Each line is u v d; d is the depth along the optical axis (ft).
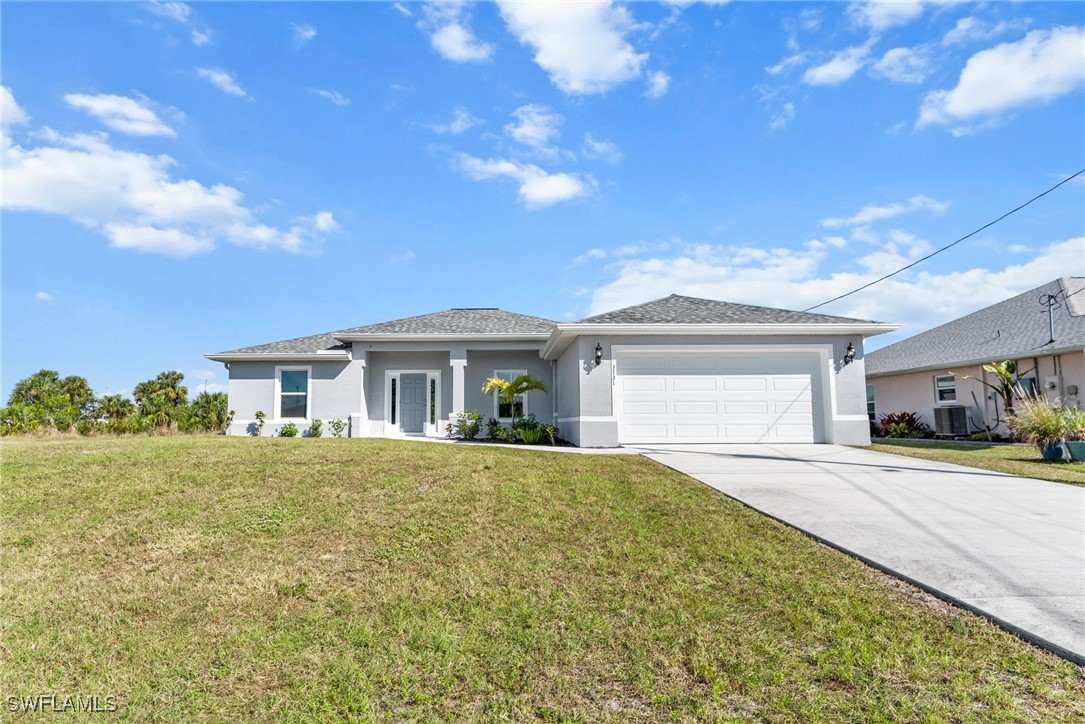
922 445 52.85
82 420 71.77
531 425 54.24
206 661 12.44
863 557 17.21
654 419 46.91
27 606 15.05
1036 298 66.74
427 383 64.13
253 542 19.36
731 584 15.76
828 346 47.62
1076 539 18.69
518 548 18.71
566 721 10.19
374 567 17.39
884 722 9.78
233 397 61.36
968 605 13.71
